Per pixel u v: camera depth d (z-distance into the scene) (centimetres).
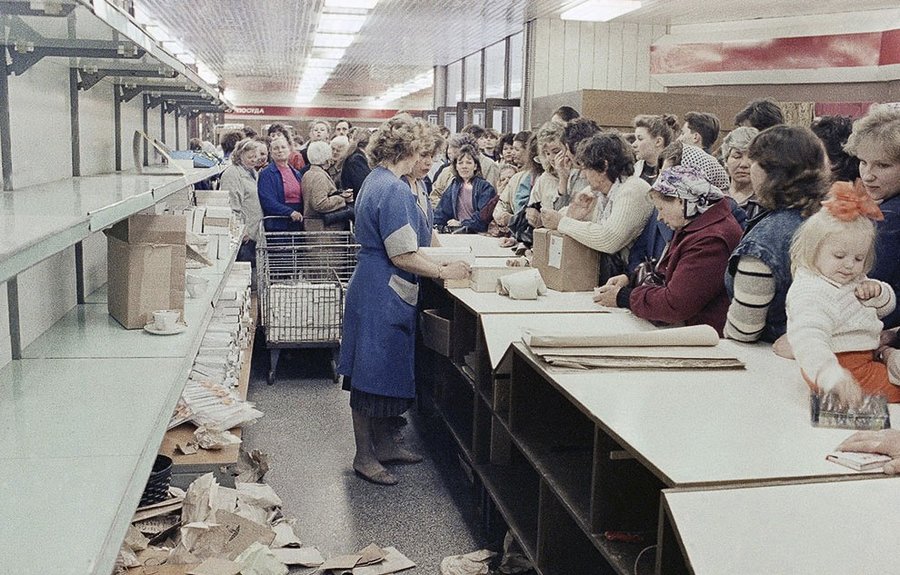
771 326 263
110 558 138
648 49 1069
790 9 841
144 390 212
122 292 280
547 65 1055
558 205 458
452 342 403
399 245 372
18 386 215
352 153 700
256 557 254
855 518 151
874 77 799
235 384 398
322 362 631
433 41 1291
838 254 201
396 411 391
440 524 356
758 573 138
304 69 1812
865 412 191
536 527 285
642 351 252
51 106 305
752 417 200
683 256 287
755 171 254
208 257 405
